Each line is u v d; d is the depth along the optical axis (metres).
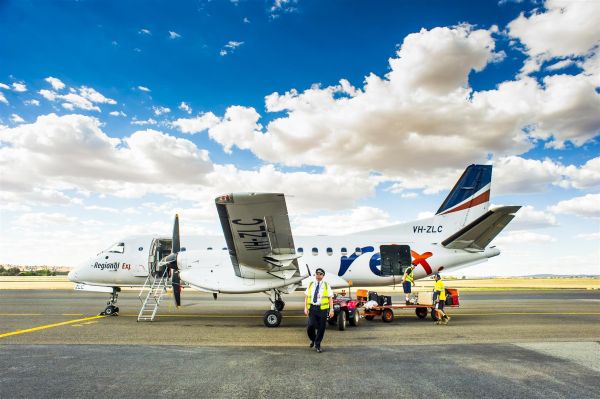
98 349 8.24
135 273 15.42
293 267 12.77
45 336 9.88
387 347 8.66
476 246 16.47
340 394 5.36
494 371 6.59
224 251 14.22
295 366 6.86
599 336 10.27
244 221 10.84
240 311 16.73
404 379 6.09
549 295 31.05
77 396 5.23
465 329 11.53
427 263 16.45
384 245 16.56
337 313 11.47
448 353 8.00
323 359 7.43
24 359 7.30
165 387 5.62
